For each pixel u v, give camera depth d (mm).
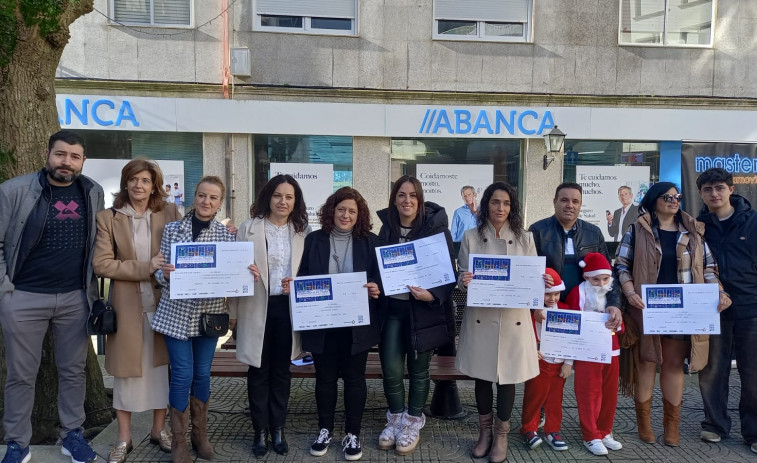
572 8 8625
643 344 3820
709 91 8852
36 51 3795
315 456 3686
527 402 3857
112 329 3320
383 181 8594
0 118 3766
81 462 3422
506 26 8688
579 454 3766
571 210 3766
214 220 3516
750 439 3863
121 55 8109
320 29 8430
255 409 3672
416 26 8477
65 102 7914
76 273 3365
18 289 3244
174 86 8117
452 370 4141
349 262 3645
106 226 3381
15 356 3270
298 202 3719
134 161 3455
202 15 8188
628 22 8812
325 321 3502
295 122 8312
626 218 8953
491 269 3480
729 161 8898
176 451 3426
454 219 8781
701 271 3803
